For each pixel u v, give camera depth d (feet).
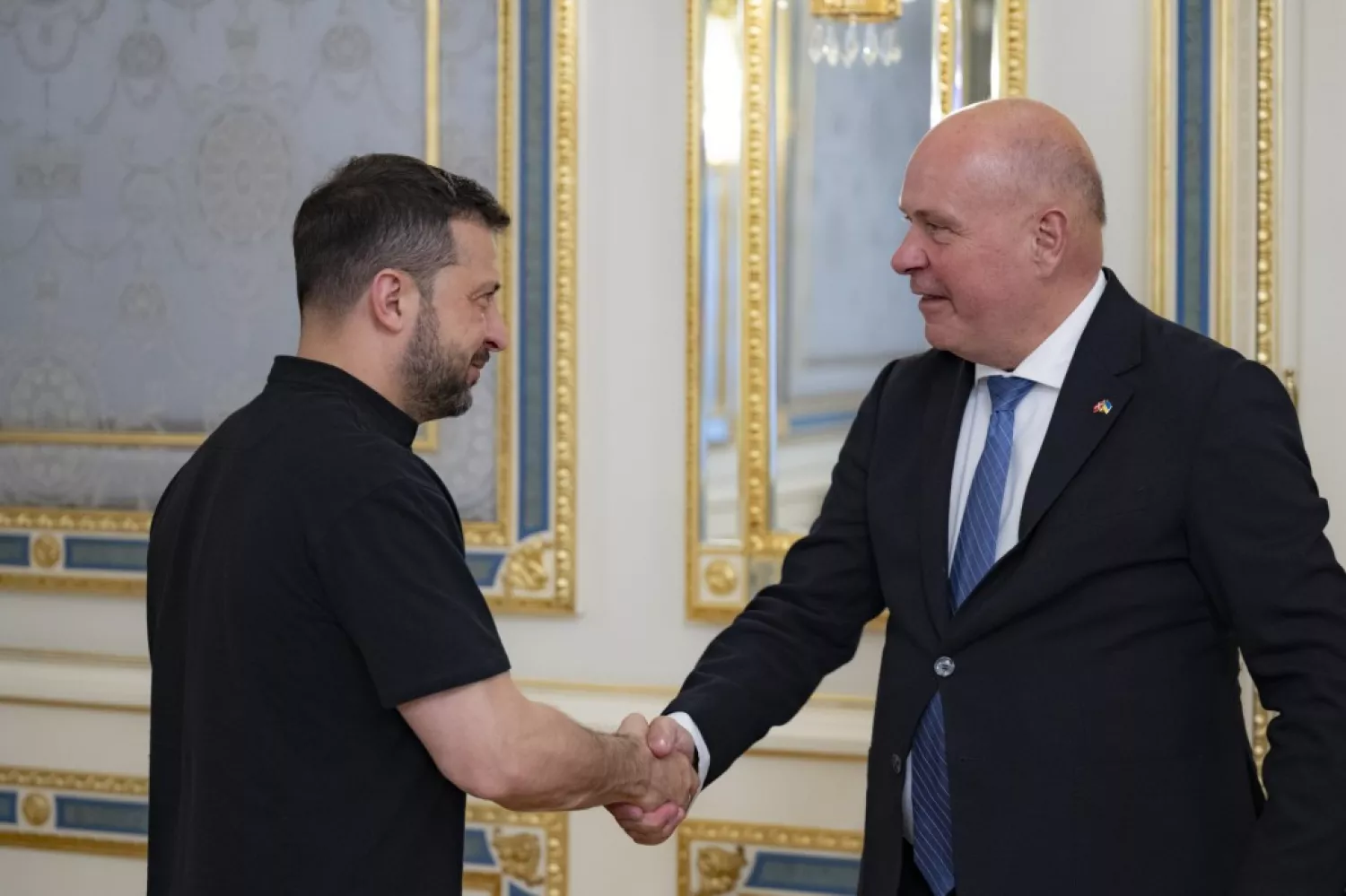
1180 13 8.93
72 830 11.04
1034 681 5.82
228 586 5.13
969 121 6.08
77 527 10.99
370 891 5.06
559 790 5.34
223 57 10.68
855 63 9.50
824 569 7.05
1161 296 8.99
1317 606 5.43
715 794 9.80
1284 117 8.81
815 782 9.63
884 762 6.28
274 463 5.20
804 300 9.62
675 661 9.98
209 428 10.84
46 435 11.13
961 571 6.10
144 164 10.87
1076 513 5.82
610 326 9.99
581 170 9.93
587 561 10.08
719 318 9.70
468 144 10.20
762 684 6.88
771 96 9.58
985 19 9.27
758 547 9.68
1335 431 8.81
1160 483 5.74
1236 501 5.58
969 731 5.88
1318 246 8.79
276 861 5.01
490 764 4.97
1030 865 5.73
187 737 5.30
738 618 7.25
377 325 5.45
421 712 4.99
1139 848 5.67
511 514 10.12
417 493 5.11
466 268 5.57
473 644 4.97
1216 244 8.90
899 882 6.16
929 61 9.41
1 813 11.18
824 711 9.61
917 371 6.79
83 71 10.96
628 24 9.86
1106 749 5.71
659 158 9.86
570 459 9.98
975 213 5.97
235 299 10.75
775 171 9.61
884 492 6.54
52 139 11.05
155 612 5.72
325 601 5.04
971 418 6.42
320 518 5.03
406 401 5.55
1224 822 5.74
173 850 5.52
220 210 10.74
